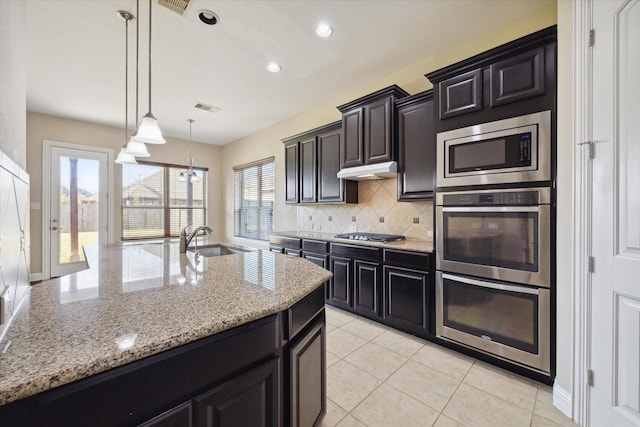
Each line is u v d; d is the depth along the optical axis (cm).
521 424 153
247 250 252
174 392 77
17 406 58
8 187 85
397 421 156
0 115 89
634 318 126
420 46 267
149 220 546
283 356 109
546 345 179
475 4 214
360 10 219
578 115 153
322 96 380
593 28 145
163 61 289
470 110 211
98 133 486
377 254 275
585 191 149
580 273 152
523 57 187
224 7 214
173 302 102
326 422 155
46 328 80
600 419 141
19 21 124
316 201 375
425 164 259
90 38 250
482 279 206
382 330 267
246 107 418
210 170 627
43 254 439
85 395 64
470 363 211
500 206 196
